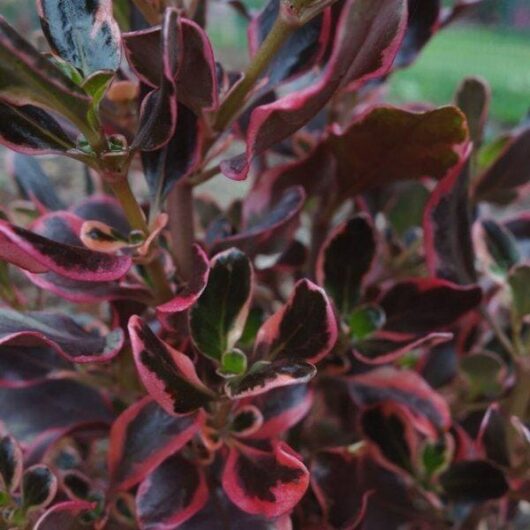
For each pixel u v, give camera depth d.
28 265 0.24
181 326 0.28
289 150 0.36
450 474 0.32
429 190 0.37
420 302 0.30
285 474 0.25
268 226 0.29
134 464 0.27
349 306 0.30
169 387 0.24
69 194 0.73
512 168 0.34
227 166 0.24
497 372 0.33
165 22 0.22
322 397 0.35
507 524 0.37
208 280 0.26
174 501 0.27
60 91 0.23
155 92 0.25
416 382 0.31
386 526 0.32
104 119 0.30
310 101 0.23
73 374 0.30
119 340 0.26
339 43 0.22
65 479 0.30
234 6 0.34
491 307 0.38
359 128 0.28
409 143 0.28
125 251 0.26
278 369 0.25
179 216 0.29
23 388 0.31
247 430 0.27
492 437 0.31
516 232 0.36
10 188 0.75
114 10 0.30
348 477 0.31
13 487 0.28
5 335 0.25
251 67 0.26
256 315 0.29
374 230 0.30
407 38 0.30
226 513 0.27
